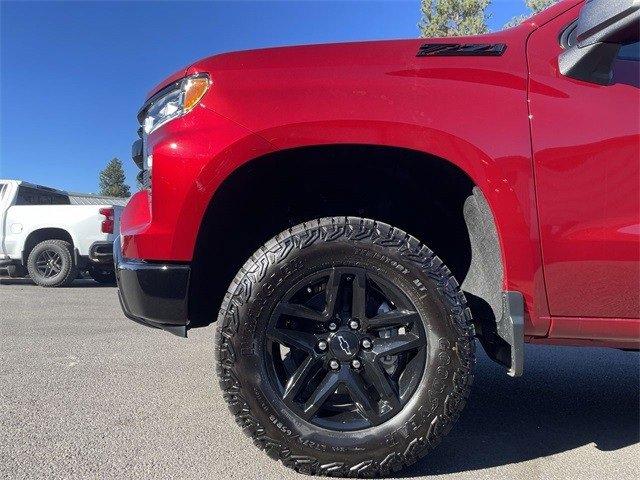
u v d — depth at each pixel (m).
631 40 1.79
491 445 2.32
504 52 2.00
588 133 1.87
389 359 2.01
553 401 3.01
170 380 3.15
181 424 2.44
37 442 2.21
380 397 1.93
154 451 2.14
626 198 1.87
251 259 1.93
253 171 2.04
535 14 2.15
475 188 1.95
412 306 1.90
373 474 1.89
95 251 8.61
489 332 2.04
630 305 1.91
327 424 1.91
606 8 1.71
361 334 1.92
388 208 2.33
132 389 2.96
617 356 4.21
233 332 1.89
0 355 3.76
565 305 1.92
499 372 3.66
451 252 2.42
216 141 1.89
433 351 1.88
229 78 1.96
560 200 1.87
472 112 1.89
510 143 1.87
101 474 1.94
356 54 2.00
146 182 2.31
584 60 1.88
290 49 2.04
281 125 1.87
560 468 2.09
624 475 2.04
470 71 1.95
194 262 1.99
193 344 4.18
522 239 1.88
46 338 4.38
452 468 2.06
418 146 1.87
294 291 1.91
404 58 1.98
